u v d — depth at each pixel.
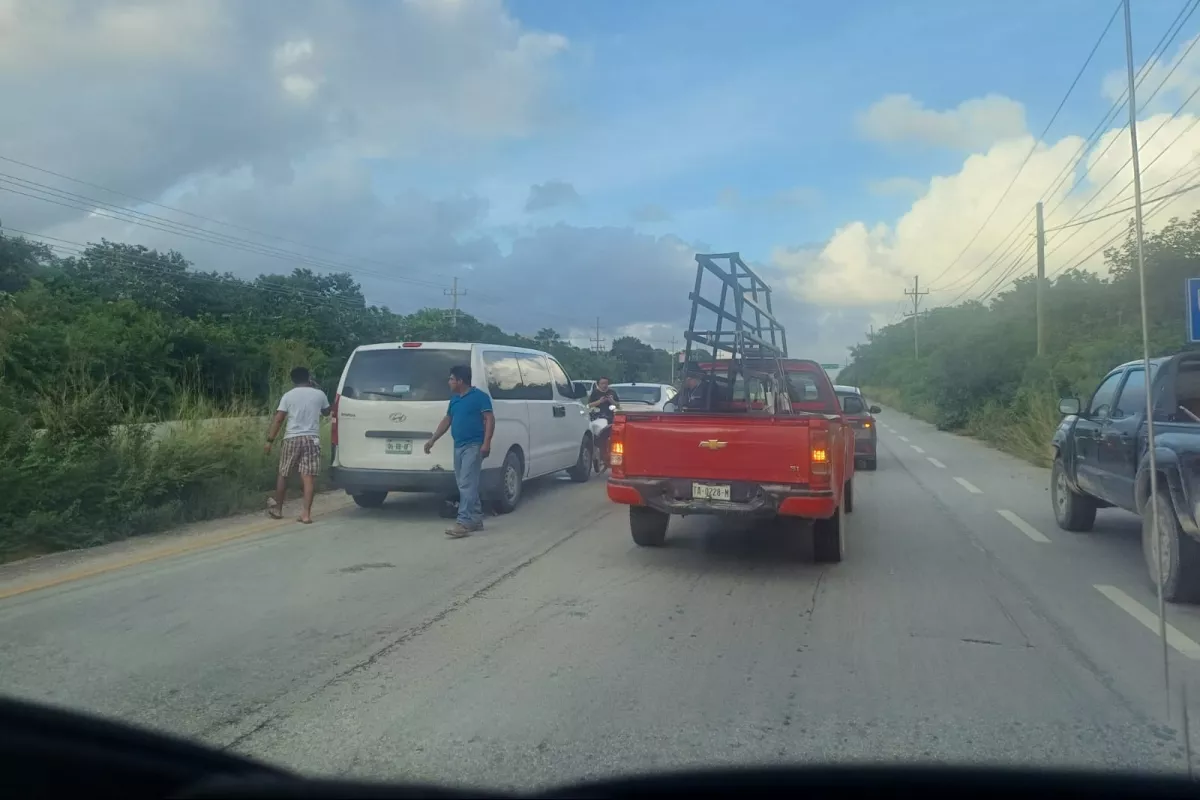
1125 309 26.84
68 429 10.17
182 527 10.31
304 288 47.16
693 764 3.99
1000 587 7.46
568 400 14.03
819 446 7.80
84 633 6.07
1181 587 6.75
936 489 13.90
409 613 6.62
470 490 9.94
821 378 12.82
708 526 10.36
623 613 6.64
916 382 44.91
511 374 11.97
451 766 4.01
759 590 7.36
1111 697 4.89
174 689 5.00
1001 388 27.88
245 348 30.02
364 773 3.93
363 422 10.85
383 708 4.71
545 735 4.36
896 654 5.66
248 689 5.00
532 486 14.24
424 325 45.31
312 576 7.84
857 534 9.93
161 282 40.75
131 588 7.38
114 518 9.64
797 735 4.36
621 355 70.38
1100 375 19.00
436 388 10.81
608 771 3.94
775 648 5.79
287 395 10.66
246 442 12.41
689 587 7.46
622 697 4.88
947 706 4.76
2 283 31.33
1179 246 24.66
